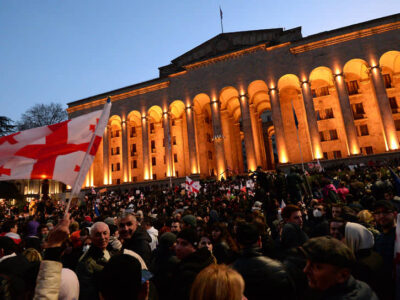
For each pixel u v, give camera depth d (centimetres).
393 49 3628
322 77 4278
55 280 240
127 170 4828
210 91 4497
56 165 372
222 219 1023
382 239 396
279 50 4200
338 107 4191
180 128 5141
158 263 417
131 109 4981
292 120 4462
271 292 274
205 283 177
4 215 2044
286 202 1117
